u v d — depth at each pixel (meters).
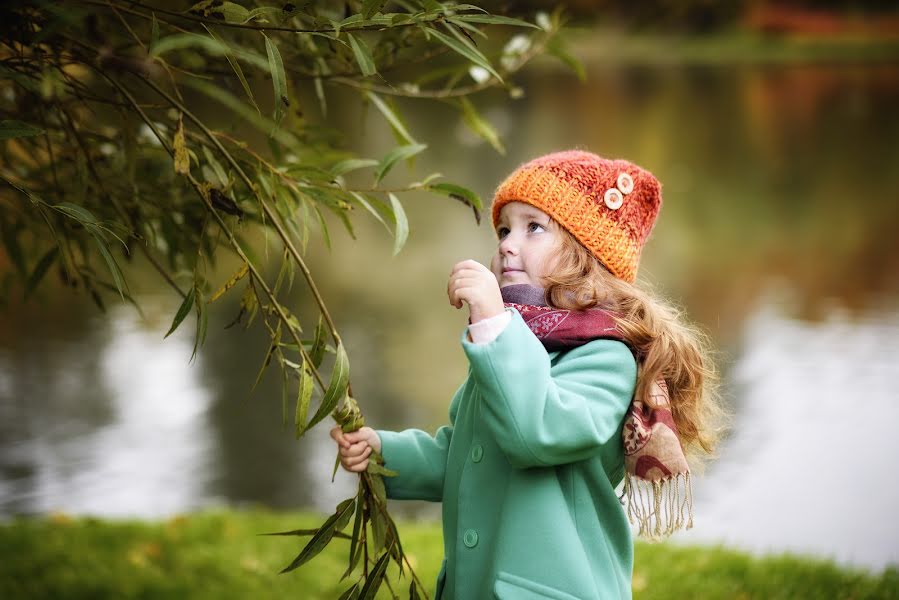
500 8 2.89
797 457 7.80
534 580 2.03
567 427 2.00
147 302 12.96
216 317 12.10
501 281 2.30
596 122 29.83
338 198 2.26
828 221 17.42
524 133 27.28
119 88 2.20
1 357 10.78
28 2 2.13
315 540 2.18
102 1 1.94
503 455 2.19
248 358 10.73
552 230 2.26
